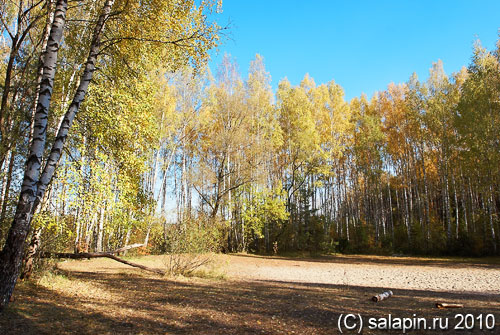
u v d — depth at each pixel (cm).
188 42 698
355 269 1573
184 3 699
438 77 2731
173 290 797
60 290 693
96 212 817
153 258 1670
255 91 2702
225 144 2505
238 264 1730
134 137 855
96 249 1706
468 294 834
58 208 802
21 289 652
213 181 2433
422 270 1525
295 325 504
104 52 757
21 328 415
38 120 495
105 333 429
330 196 3578
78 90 567
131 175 885
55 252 866
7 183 777
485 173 2200
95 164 779
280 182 2777
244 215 2541
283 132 2850
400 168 3275
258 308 621
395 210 3812
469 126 2152
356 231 3136
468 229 2609
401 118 2938
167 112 2041
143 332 443
